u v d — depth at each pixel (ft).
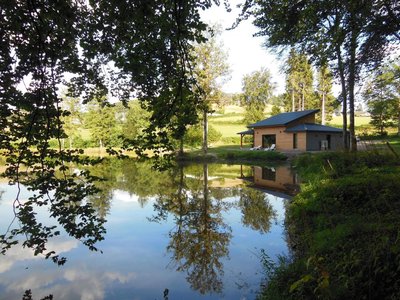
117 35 15.07
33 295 16.90
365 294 11.30
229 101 114.73
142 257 22.15
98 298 16.52
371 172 31.22
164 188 52.37
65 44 14.78
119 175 70.03
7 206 38.55
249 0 25.93
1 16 13.43
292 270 16.25
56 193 15.20
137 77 15.65
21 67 14.21
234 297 16.19
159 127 15.15
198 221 31.63
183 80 14.20
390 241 13.44
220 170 78.23
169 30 13.74
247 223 30.22
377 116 114.83
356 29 27.20
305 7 26.18
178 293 16.97
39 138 14.48
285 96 193.67
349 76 39.22
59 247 24.38
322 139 104.78
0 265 20.90
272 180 58.54
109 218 33.19
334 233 18.69
